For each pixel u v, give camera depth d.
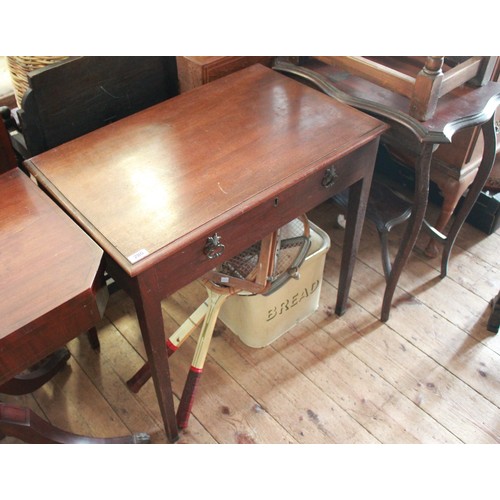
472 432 1.60
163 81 1.64
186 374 1.74
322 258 1.69
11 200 1.15
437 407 1.65
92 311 1.02
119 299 1.95
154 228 1.09
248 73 1.56
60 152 1.28
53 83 1.37
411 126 1.37
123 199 1.15
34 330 0.94
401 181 2.27
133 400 1.67
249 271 1.50
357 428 1.60
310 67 1.61
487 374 1.73
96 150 1.28
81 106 1.46
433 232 1.94
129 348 1.81
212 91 1.48
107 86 1.49
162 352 1.26
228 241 1.20
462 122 1.38
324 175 1.31
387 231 1.77
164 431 1.60
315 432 1.59
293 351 1.79
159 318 1.18
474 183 1.74
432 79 1.29
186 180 1.20
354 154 1.35
